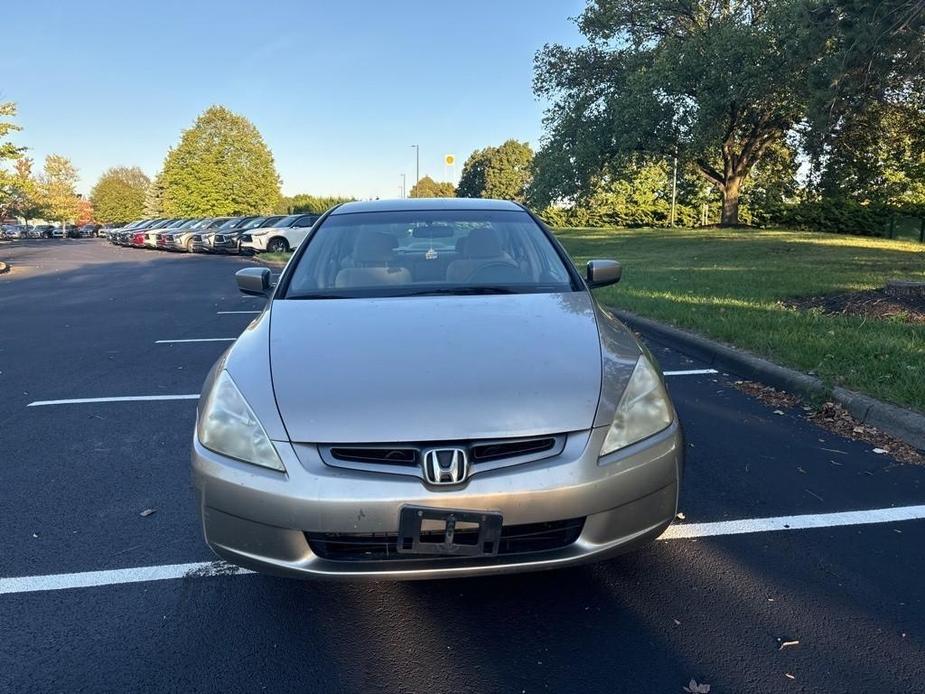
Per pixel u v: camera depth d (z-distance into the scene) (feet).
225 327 31.78
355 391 8.35
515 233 13.61
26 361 24.67
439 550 7.70
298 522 7.75
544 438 8.04
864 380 16.72
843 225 104.58
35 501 12.53
